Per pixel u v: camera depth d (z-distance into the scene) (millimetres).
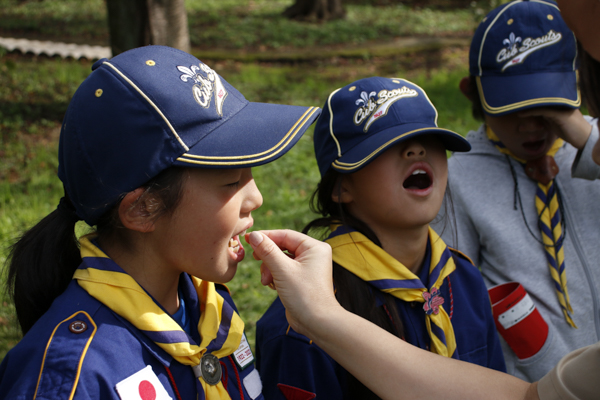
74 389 1015
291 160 6102
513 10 2080
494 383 1139
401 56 12758
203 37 13891
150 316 1146
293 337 1555
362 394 1586
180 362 1184
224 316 1353
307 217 4789
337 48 13414
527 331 1931
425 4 18375
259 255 1256
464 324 1730
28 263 1218
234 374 1340
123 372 1083
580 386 1026
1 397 1052
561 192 2186
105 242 1224
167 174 1086
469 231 2236
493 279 2203
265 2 18266
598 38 1158
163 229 1139
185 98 1102
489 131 2301
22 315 1257
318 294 1233
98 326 1100
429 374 1141
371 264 1588
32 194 5176
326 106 1699
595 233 2148
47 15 14859
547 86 1994
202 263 1169
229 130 1137
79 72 9273
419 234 1646
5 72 9000
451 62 11961
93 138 1083
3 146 6332
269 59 12391
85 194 1118
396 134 1521
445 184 1635
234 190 1161
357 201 1647
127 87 1082
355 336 1175
